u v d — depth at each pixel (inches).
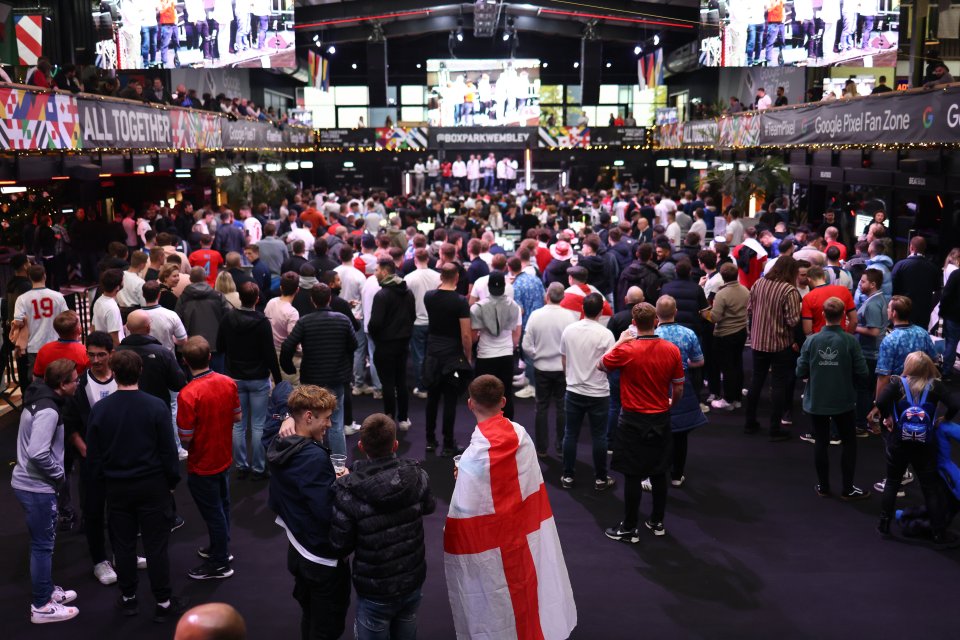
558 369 305.4
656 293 383.6
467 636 172.4
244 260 540.1
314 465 165.8
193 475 217.5
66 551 242.8
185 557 237.9
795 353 330.6
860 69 927.0
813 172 714.2
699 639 194.7
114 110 478.9
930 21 701.9
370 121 1542.8
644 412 239.9
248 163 842.8
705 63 773.9
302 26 1154.7
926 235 549.0
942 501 241.8
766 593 216.2
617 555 238.1
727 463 309.7
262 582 222.8
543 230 480.7
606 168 1277.1
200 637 82.7
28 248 584.1
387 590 156.4
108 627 201.2
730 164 812.6
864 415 336.5
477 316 307.6
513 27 1337.4
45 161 459.2
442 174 1195.9
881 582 221.9
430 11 1226.0
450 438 315.0
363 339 387.5
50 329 322.0
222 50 736.3
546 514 180.4
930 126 430.3
